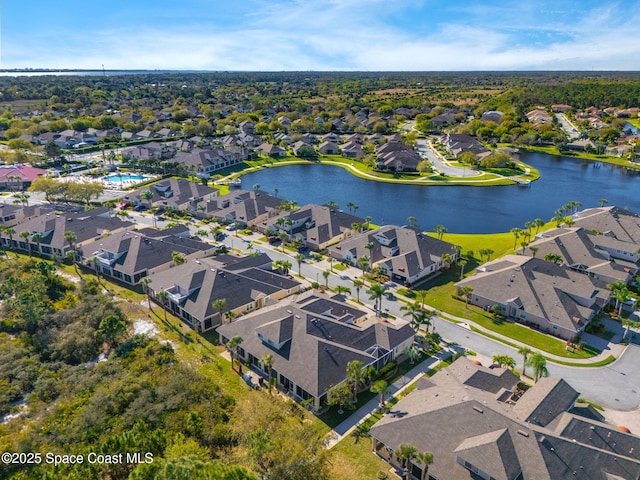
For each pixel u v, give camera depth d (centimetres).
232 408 5700
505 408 5178
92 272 9906
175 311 8238
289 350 6500
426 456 4522
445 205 15925
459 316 8188
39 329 7381
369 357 6506
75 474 4322
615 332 7725
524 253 10344
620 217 11712
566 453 4578
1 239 11544
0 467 4581
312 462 4703
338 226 12050
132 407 5341
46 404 5725
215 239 11844
